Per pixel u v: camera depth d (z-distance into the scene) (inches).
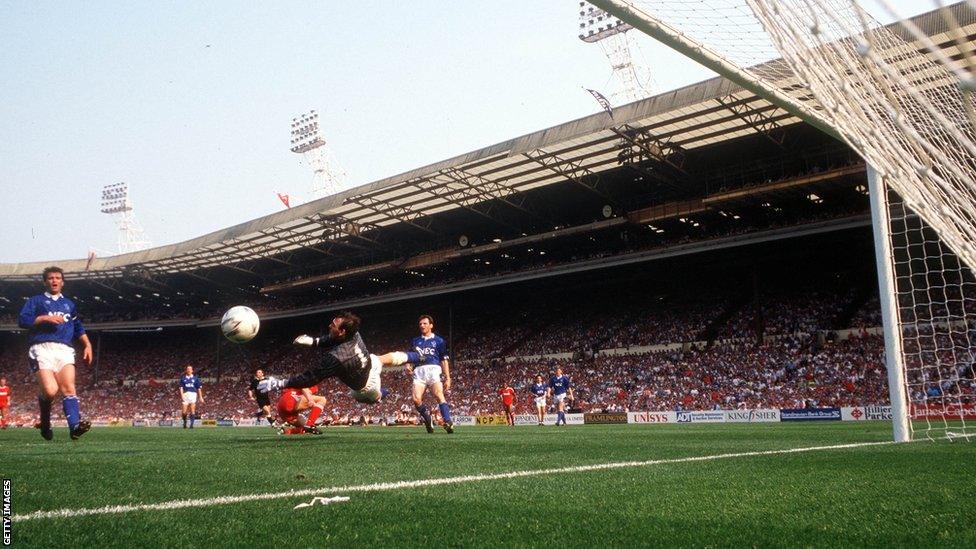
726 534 95.7
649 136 1200.8
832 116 213.3
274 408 1792.6
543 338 1754.4
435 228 1760.6
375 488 140.9
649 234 1579.7
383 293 1904.5
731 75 276.7
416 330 2027.6
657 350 1534.2
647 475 164.2
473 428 690.8
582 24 1658.5
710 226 1515.7
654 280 1728.6
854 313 1360.7
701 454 233.0
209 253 1911.9
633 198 1519.4
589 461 205.8
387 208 1599.4
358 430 638.5
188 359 2320.4
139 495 132.6
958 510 112.7
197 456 224.4
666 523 103.6
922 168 171.3
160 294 2306.8
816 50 166.4
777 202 1348.4
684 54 268.8
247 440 366.6
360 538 94.0
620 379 1470.2
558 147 1261.1
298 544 90.5
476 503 122.2
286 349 2201.0
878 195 321.7
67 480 156.2
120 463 197.0
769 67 283.9
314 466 188.5
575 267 1569.9
